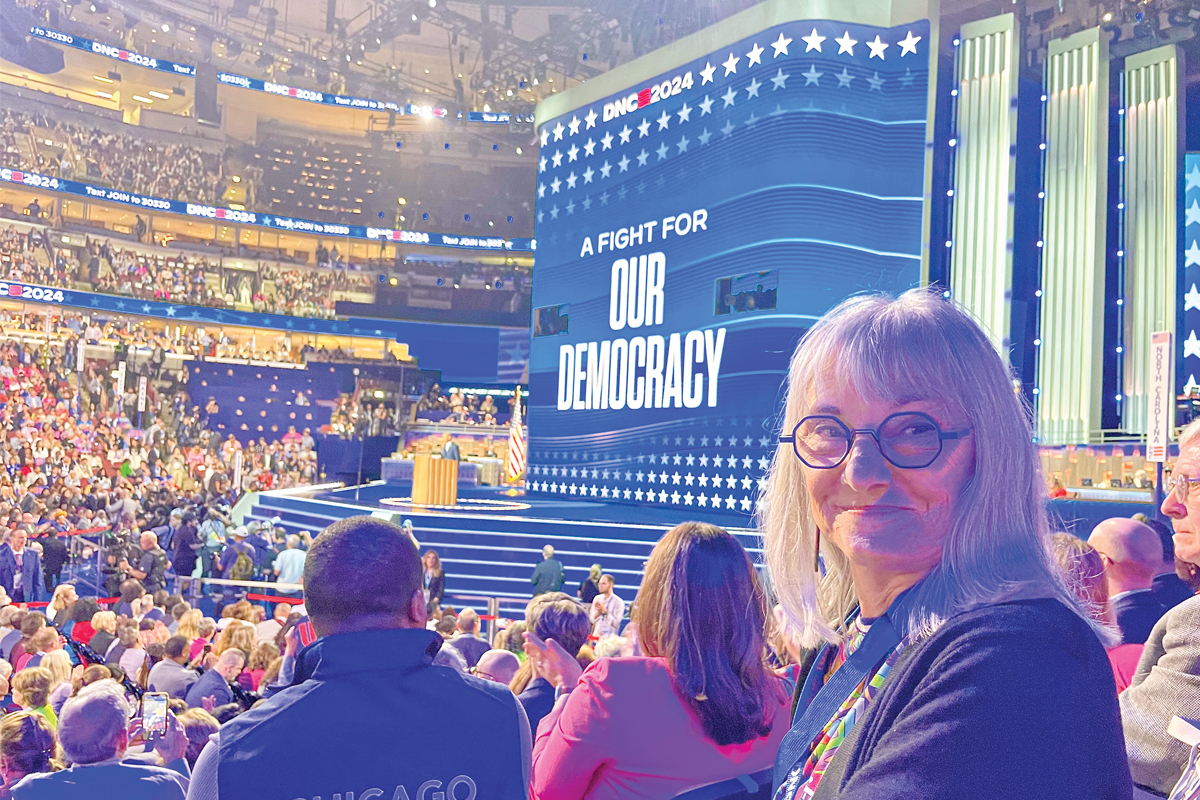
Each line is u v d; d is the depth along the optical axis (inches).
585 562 457.4
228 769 51.9
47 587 490.0
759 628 62.9
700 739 61.1
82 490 697.0
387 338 1064.2
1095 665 25.7
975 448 30.2
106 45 972.6
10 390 844.6
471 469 812.6
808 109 458.6
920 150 442.0
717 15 831.1
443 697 56.9
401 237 1112.2
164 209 1003.3
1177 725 50.8
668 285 523.5
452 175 1178.6
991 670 25.0
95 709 98.7
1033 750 23.3
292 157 1144.2
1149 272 544.4
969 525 29.2
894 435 30.4
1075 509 398.6
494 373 1083.3
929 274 477.7
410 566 60.9
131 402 898.7
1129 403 545.3
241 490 858.8
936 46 443.8
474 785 55.2
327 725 53.7
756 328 469.7
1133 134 554.9
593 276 577.3
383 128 1155.9
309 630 139.6
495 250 1134.4
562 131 609.0
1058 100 561.9
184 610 298.0
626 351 549.0
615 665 63.7
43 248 967.0
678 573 62.6
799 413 34.4
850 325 32.6
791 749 33.7
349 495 662.5
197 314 978.7
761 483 41.3
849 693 31.8
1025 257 570.9
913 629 29.5
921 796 23.7
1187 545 71.1
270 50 1066.1
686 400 505.7
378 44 1067.3
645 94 547.5
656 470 520.4
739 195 484.4
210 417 976.3
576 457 581.6
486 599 450.0
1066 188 556.4
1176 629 56.7
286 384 1011.3
